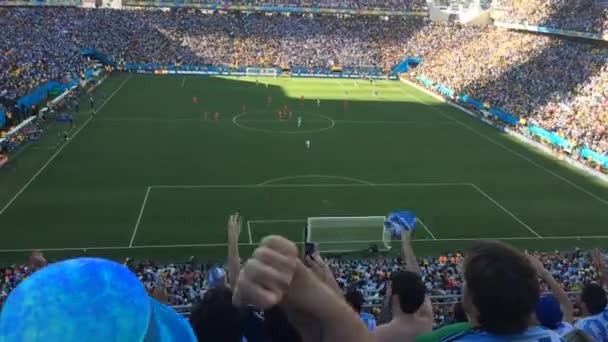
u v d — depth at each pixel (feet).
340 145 216.13
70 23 372.58
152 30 392.47
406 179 178.50
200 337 11.80
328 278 11.73
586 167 192.85
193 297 89.86
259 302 7.27
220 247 127.03
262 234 134.31
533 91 278.26
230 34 404.57
